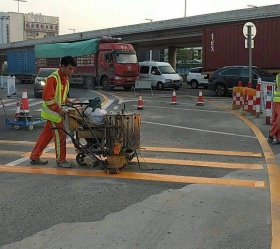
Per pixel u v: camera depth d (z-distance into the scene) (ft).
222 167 20.65
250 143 26.78
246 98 41.88
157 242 12.03
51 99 19.29
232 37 78.43
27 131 32.63
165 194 16.37
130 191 16.79
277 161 21.86
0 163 21.68
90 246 11.84
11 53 141.59
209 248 11.60
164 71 95.96
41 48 113.80
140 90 93.97
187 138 28.60
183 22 123.95
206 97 69.51
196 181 18.16
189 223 13.41
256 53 74.28
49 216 14.16
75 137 20.53
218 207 14.85
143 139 28.30
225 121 36.91
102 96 69.77
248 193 16.42
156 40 140.15
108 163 19.31
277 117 26.21
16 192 16.79
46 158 22.71
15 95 73.46
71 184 17.80
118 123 19.27
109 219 13.83
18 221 13.76
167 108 48.78
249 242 11.97
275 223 13.34
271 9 98.99
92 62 93.50
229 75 70.23
